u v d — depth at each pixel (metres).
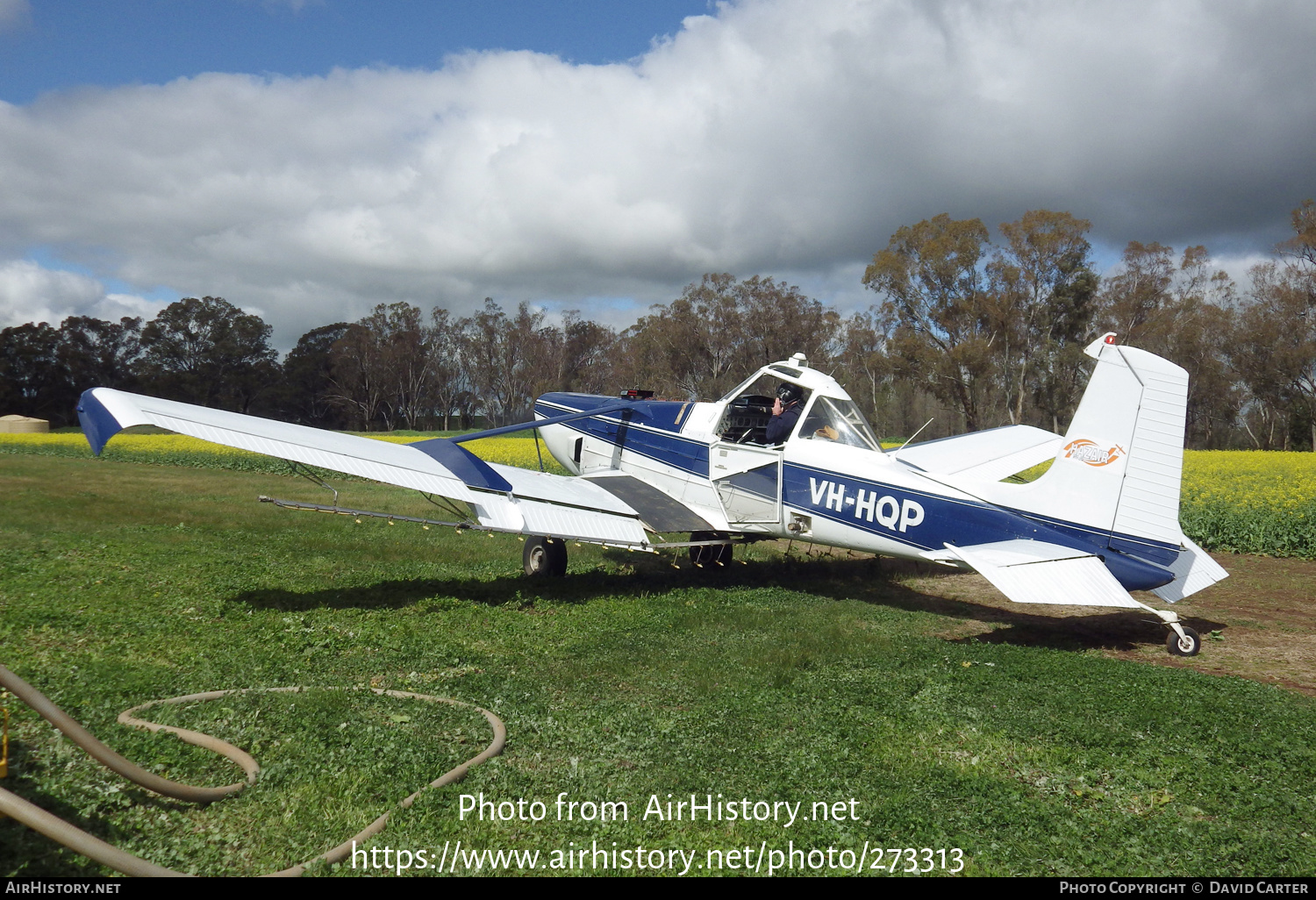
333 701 4.41
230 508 12.98
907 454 10.13
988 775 3.78
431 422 97.44
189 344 89.19
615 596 7.89
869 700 4.79
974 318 54.50
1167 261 59.94
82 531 10.10
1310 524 11.75
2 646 5.12
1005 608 7.94
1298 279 55.44
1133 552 6.25
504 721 4.29
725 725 4.34
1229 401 62.66
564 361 91.50
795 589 8.57
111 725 3.87
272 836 3.02
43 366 79.88
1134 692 4.99
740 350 62.94
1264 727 4.40
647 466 9.48
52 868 2.64
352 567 8.70
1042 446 10.20
